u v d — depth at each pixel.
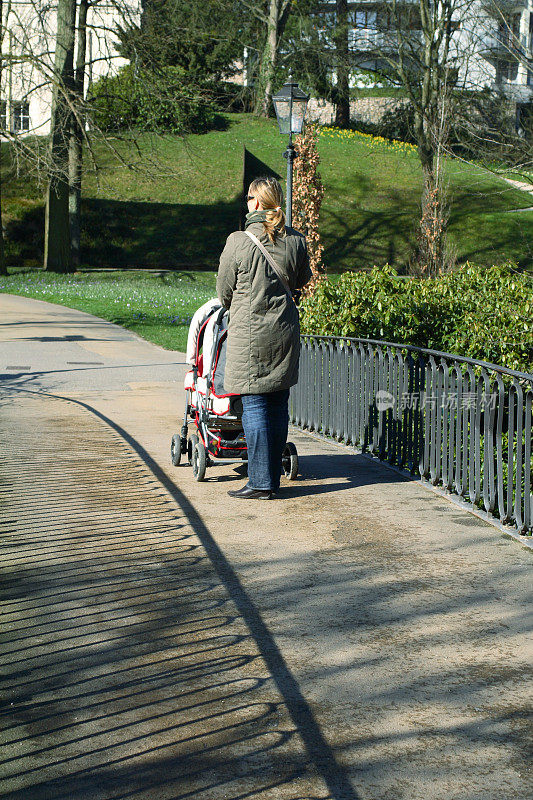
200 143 51.03
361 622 4.00
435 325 10.16
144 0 37.00
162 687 3.34
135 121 43.75
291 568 4.75
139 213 43.78
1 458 7.59
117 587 4.43
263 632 3.88
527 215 44.19
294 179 22.64
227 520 5.74
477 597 4.31
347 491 6.64
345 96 57.00
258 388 6.03
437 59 35.78
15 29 32.25
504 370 5.48
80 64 34.66
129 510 5.96
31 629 3.87
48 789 2.65
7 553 4.95
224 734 2.99
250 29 56.16
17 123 46.72
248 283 5.93
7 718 3.08
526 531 5.43
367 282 10.04
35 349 17.11
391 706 3.20
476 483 6.09
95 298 28.19
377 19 47.53
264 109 57.03
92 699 3.23
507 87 33.06
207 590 4.40
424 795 2.64
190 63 50.84
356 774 2.75
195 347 7.08
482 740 2.96
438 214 28.34
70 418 9.94
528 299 10.06
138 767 2.78
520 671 3.49
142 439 8.73
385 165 51.28
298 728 3.04
